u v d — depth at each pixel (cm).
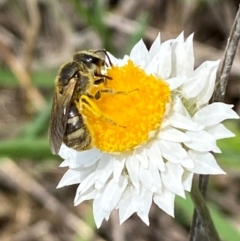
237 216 11
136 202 7
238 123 11
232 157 9
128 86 7
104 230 11
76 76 7
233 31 7
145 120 7
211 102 7
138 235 11
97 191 7
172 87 7
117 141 7
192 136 7
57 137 7
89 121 7
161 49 7
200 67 7
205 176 7
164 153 7
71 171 7
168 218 11
